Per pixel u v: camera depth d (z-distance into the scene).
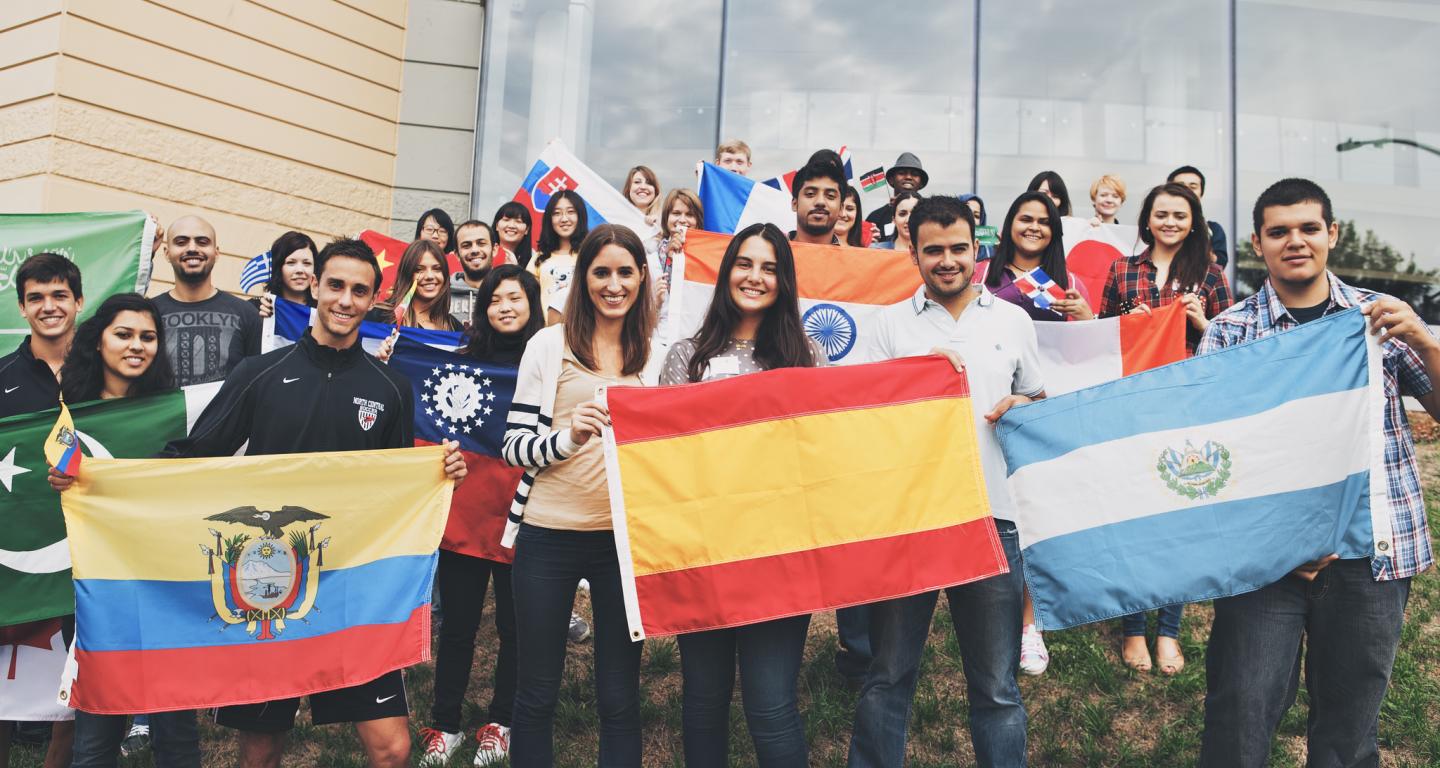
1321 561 3.16
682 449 3.27
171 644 3.27
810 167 4.98
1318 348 3.32
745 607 3.18
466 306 7.81
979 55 9.67
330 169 9.59
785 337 3.47
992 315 3.65
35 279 4.16
